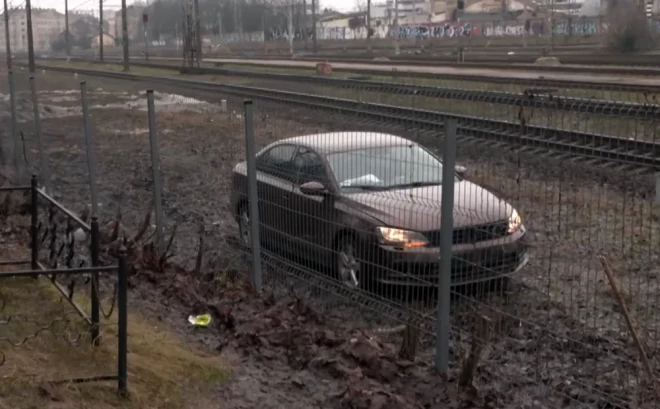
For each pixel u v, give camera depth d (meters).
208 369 6.23
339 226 8.15
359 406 5.83
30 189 7.83
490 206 6.87
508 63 43.09
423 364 6.83
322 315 7.95
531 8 107.62
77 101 24.09
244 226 9.90
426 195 7.72
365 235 7.82
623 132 7.45
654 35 54.94
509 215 6.88
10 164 15.96
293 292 8.49
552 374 6.43
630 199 6.92
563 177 6.67
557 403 6.11
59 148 17.14
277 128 10.27
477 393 6.21
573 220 7.15
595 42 66.50
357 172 8.54
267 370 6.48
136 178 15.48
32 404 5.02
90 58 96.38
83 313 6.55
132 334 6.61
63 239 9.03
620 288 7.38
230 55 87.31
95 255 6.16
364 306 7.86
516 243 6.90
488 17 104.56
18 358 5.68
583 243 7.25
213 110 15.26
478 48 71.19
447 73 34.59
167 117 17.75
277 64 54.97
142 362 6.05
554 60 40.66
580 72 33.84
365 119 9.09
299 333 7.09
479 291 6.82
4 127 19.06
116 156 16.89
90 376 5.57
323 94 19.36
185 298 8.00
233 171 10.23
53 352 5.92
